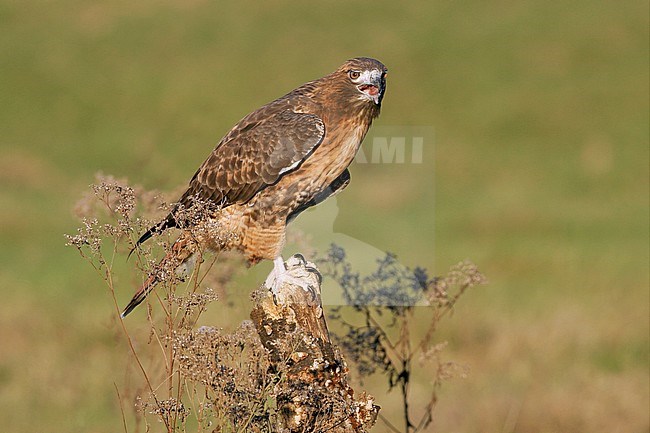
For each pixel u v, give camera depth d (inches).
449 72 2551.7
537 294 1031.0
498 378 755.4
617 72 2544.3
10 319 868.6
